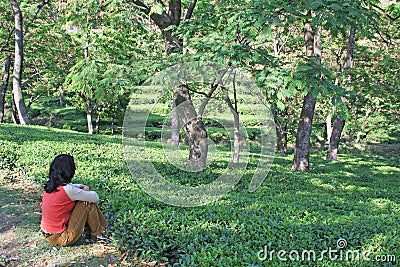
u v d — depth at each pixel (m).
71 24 11.51
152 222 5.09
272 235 4.76
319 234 5.03
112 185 7.27
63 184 4.93
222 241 4.55
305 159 13.95
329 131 26.22
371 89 14.74
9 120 30.33
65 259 4.71
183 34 9.16
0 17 21.28
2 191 7.00
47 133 14.87
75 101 27.52
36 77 24.97
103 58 10.33
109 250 4.98
